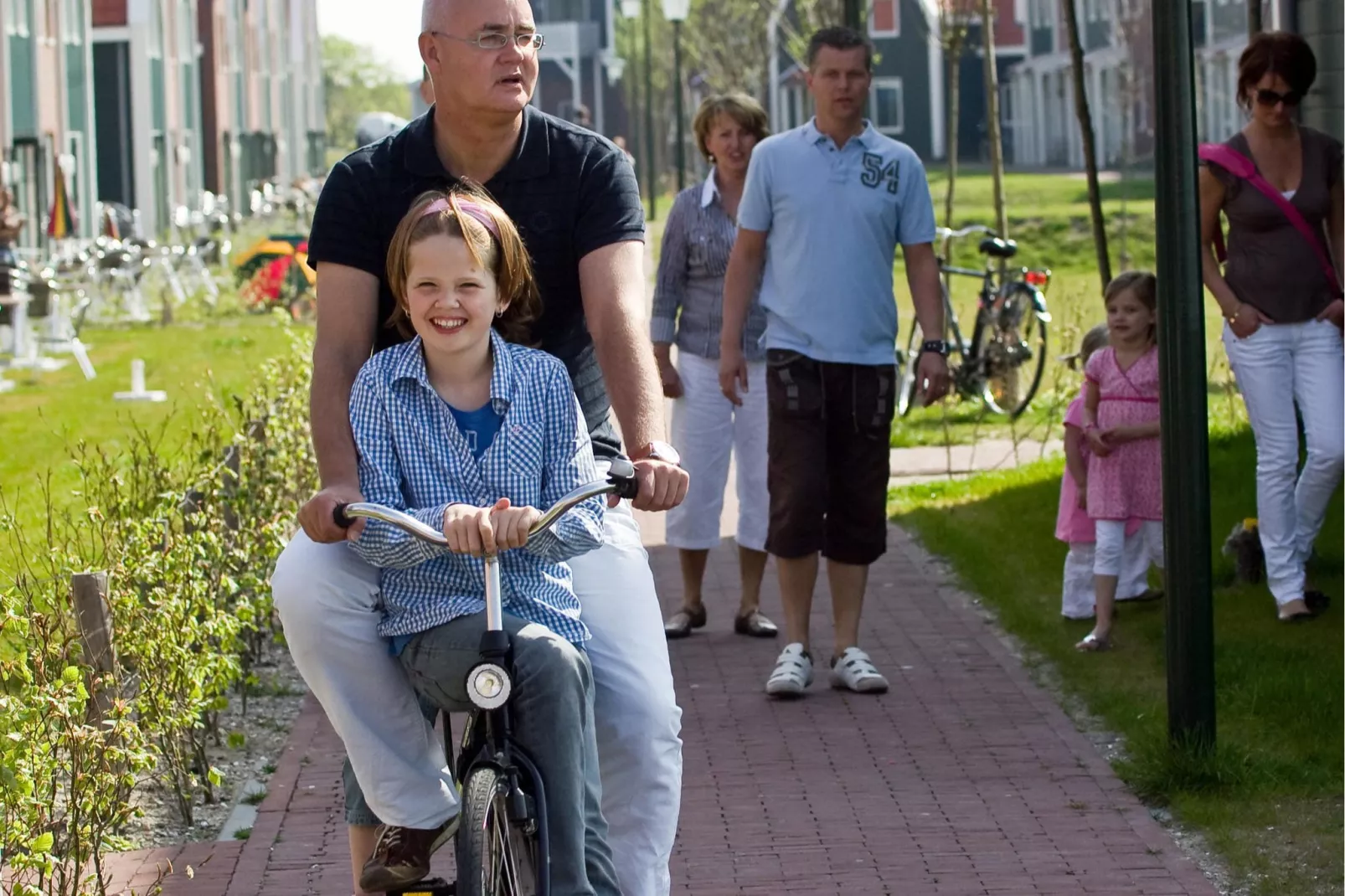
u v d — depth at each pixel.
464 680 8.26
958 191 102.88
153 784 13.84
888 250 16.03
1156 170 13.27
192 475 16.91
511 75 9.02
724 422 18.45
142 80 96.31
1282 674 15.81
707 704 16.20
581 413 9.08
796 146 16.00
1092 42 105.81
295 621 8.45
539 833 8.05
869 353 15.95
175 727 13.16
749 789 13.83
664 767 8.94
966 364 33.28
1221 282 17.36
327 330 9.16
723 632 18.89
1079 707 15.81
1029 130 145.00
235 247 79.44
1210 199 17.31
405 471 8.55
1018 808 13.26
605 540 9.06
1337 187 17.31
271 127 137.00
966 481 26.83
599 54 174.38
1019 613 18.75
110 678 12.13
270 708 16.19
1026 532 22.81
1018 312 33.03
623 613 8.95
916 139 153.62
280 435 19.19
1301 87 16.95
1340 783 13.30
